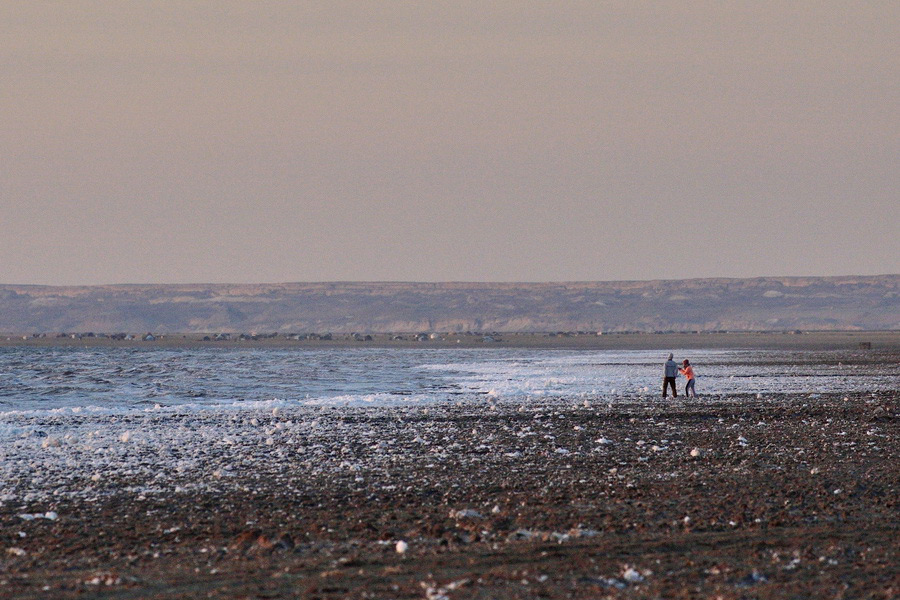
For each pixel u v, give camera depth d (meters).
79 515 62.31
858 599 42.16
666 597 42.31
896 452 90.69
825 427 115.31
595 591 43.12
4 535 56.44
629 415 134.50
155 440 105.25
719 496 66.69
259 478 76.81
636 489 69.94
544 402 163.50
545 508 62.91
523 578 45.31
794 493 67.56
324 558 49.97
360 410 148.62
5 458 89.56
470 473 78.94
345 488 71.69
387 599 42.06
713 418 128.75
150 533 56.81
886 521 58.19
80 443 102.44
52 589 44.38
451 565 47.94
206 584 44.88
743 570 46.78
